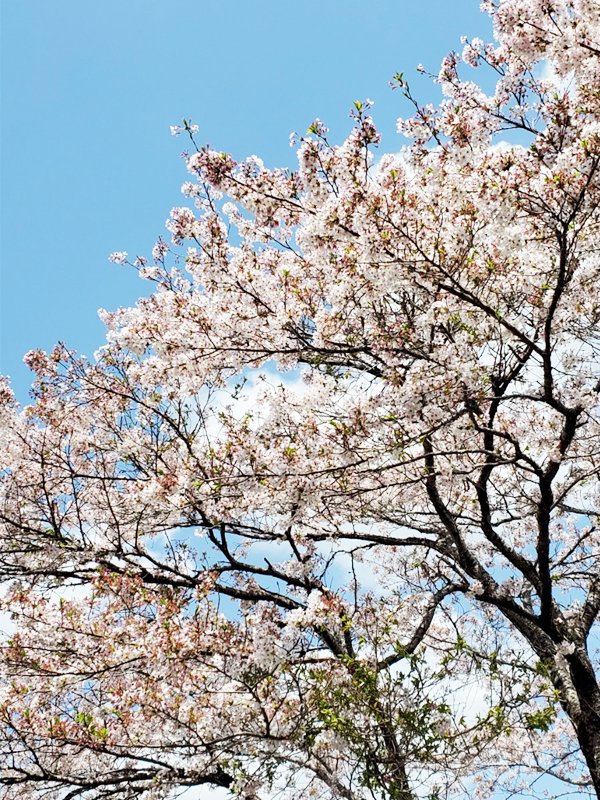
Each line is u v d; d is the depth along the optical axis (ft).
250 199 17.60
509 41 17.43
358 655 20.22
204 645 19.69
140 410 25.49
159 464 24.58
